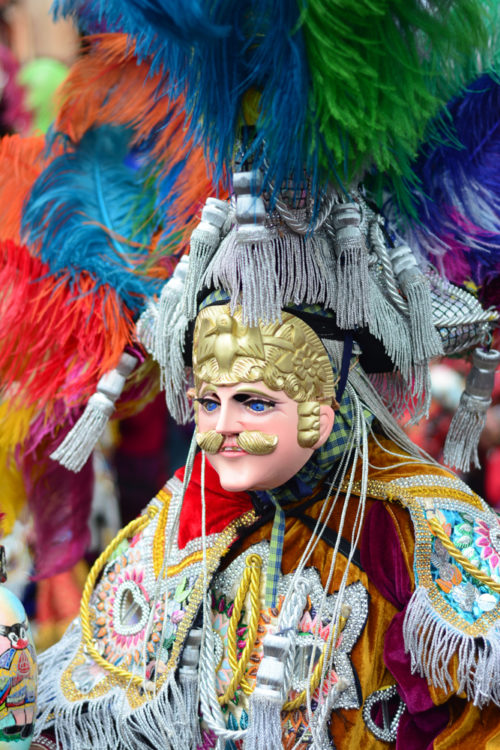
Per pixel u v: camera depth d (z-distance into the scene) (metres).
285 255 1.33
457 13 1.26
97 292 1.70
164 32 1.24
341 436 1.42
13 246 1.74
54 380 1.73
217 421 1.35
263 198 1.32
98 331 1.69
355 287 1.36
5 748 1.36
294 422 1.33
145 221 1.74
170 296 1.52
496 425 2.72
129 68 1.70
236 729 1.44
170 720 1.48
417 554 1.38
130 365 1.71
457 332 1.48
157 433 2.67
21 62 2.29
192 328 1.47
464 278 1.54
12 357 1.75
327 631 1.40
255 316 1.31
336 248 1.38
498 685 1.32
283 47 1.23
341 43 1.22
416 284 1.41
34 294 1.72
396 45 1.24
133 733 1.53
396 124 1.27
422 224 1.50
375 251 1.43
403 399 1.52
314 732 1.37
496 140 1.49
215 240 1.38
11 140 1.82
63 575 2.39
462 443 1.58
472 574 1.36
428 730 1.38
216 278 1.35
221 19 1.23
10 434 1.80
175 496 1.62
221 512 1.53
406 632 1.35
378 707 1.41
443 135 1.48
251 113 1.31
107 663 1.56
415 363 1.44
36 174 1.78
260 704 1.33
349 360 1.41
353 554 1.42
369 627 1.41
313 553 1.45
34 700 1.41
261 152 1.31
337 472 1.44
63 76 2.24
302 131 1.26
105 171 1.76
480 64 1.44
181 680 1.49
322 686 1.37
